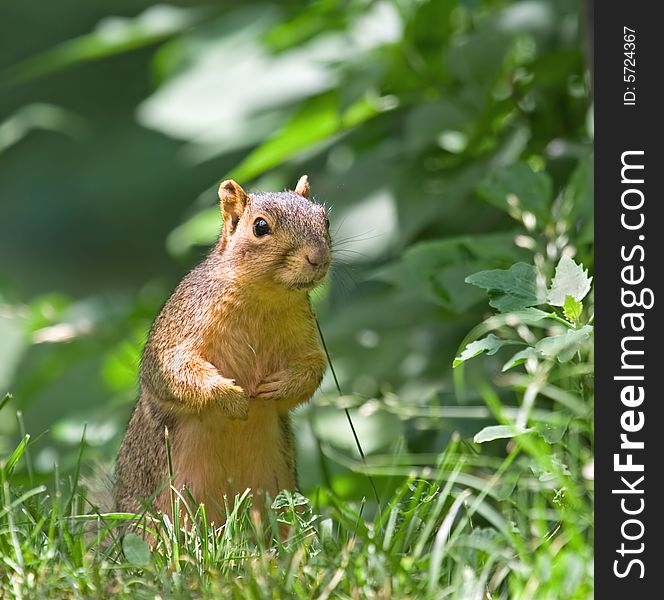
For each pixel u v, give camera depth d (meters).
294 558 6.04
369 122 11.91
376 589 5.93
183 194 25.92
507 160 10.92
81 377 14.41
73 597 5.96
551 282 7.62
